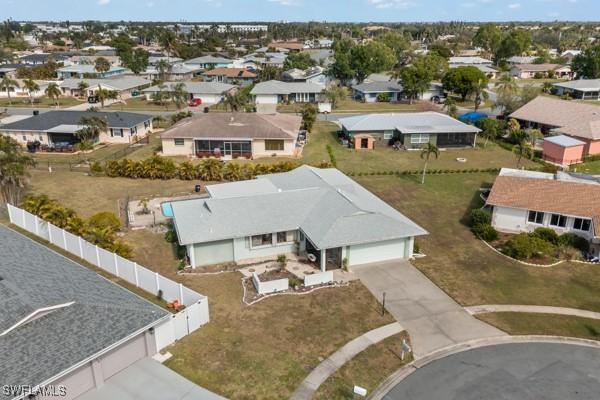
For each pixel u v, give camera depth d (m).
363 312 29.34
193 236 33.91
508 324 28.31
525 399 22.25
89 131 68.31
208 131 65.00
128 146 70.38
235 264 35.31
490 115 92.12
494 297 31.31
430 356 25.39
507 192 42.47
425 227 42.47
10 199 43.91
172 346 25.75
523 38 175.25
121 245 35.25
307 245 37.00
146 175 55.28
